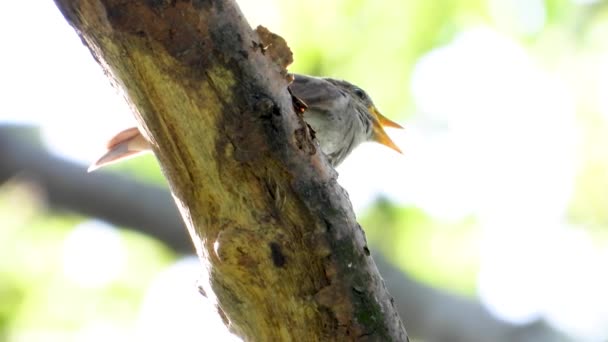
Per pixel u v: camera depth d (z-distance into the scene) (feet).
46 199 42.52
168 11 16.98
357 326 18.54
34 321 47.26
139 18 16.97
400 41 42.60
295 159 17.97
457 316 42.29
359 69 42.47
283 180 18.02
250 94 17.65
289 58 17.93
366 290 18.52
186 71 17.39
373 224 45.80
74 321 47.80
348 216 18.39
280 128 17.88
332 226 18.21
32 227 48.32
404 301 41.96
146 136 18.25
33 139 42.73
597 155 46.80
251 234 18.07
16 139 41.88
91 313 48.26
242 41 17.47
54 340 47.19
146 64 17.34
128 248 49.62
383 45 42.47
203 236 18.45
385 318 18.74
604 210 47.55
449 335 42.01
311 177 18.07
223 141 17.79
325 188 18.17
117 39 17.17
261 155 17.88
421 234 46.80
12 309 46.88
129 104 18.02
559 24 44.75
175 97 17.57
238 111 17.69
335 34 42.19
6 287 47.11
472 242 47.19
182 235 42.32
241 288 18.43
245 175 17.97
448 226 46.91
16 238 48.03
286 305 18.40
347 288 18.38
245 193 18.02
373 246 43.65
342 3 42.09
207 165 17.97
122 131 27.55
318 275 18.29
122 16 16.93
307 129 18.17
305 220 18.12
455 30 43.39
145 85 17.56
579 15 44.80
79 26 17.38
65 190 41.93
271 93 17.75
